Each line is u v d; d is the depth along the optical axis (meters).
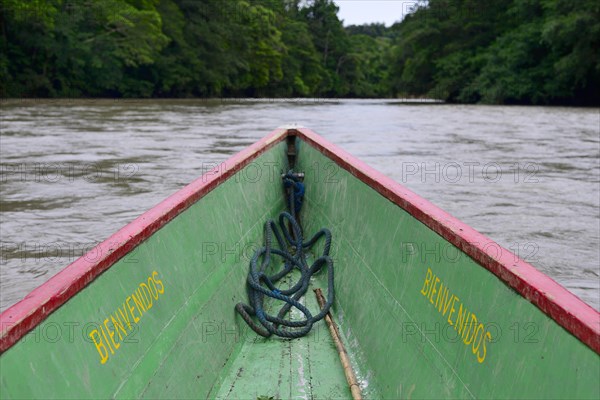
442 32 47.62
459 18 46.34
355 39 101.69
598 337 1.35
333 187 4.40
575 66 34.69
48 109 26.67
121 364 2.00
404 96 59.47
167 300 2.51
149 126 19.30
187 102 38.75
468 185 9.68
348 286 3.62
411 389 2.36
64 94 36.47
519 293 1.76
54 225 6.95
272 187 4.89
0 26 33.34
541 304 1.62
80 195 8.47
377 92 83.12
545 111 31.28
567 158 12.73
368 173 3.63
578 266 5.88
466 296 2.09
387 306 2.90
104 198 8.30
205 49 49.81
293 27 70.31
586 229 7.08
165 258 2.60
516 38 39.25
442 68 46.78
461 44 46.38
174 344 2.45
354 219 3.80
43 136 15.73
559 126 21.06
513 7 42.31
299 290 3.99
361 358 3.05
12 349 1.51
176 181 9.54
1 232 6.66
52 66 36.19
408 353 2.52
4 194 8.50
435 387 2.17
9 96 33.34
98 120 21.30
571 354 1.46
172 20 45.94
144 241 2.43
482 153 13.49
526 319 1.69
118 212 7.56
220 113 27.34
